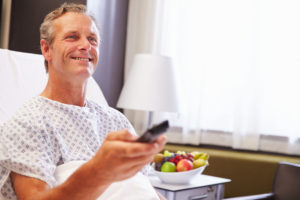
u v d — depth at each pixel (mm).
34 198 951
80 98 1398
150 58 2643
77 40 1357
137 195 1265
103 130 1439
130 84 2650
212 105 3217
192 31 3277
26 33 3207
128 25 3512
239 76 3119
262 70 3055
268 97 3047
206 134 3244
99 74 3215
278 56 3020
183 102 3264
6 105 1746
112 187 1232
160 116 3332
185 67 3281
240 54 3127
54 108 1300
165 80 2617
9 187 1190
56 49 1339
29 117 1228
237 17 3146
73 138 1287
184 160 2207
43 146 1198
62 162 1248
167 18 3369
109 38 3309
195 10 3275
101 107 1475
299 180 2291
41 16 3152
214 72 3209
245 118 3096
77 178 814
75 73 1325
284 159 2879
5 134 1200
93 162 771
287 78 2992
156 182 2221
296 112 2951
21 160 1142
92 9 3082
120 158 710
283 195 2320
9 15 3326
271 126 3041
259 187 2879
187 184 2215
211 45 3217
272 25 3039
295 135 2947
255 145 3057
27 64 1937
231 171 2965
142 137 691
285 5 3008
